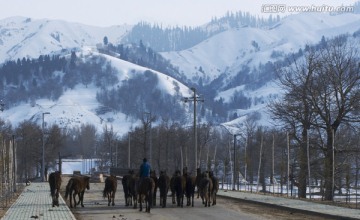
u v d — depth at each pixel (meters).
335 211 29.88
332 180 43.75
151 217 27.83
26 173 106.75
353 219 26.41
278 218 27.58
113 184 35.12
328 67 50.25
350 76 49.50
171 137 101.69
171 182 36.91
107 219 26.92
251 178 83.81
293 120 50.94
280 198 40.53
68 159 163.75
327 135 48.81
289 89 55.81
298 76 60.94
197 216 28.42
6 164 38.50
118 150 116.69
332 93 50.38
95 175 77.75
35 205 34.25
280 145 52.69
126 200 35.16
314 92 49.34
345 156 49.94
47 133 113.62
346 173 48.53
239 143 117.69
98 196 44.44
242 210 32.00
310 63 54.75
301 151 49.62
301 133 51.44
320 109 49.09
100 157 142.25
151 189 30.73
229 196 42.56
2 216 27.66
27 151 109.69
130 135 105.62
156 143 103.31
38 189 54.06
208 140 103.25
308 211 30.28
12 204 35.03
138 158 103.88
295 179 57.06
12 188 42.47
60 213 28.94
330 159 47.31
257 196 42.78
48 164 114.62
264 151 80.44
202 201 37.19
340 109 48.78
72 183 33.34
